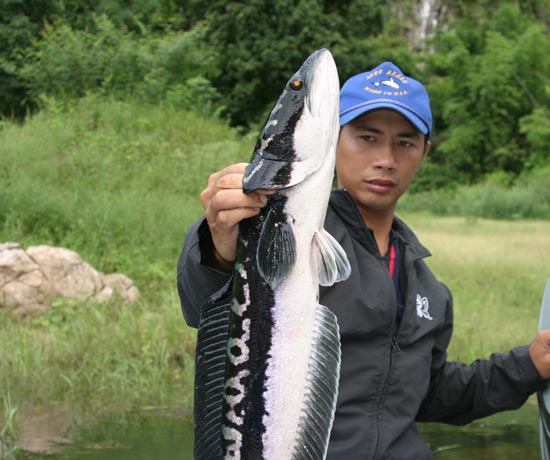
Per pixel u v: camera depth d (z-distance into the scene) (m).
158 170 12.36
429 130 2.85
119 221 9.20
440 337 3.00
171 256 8.85
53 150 12.22
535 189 24.36
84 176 11.32
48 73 18.06
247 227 2.01
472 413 3.04
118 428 4.48
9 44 20.41
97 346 5.87
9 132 13.04
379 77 2.75
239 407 2.00
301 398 2.00
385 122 2.72
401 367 2.70
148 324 6.32
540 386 2.94
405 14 37.62
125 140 14.22
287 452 1.99
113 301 7.04
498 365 2.97
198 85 19.36
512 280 9.52
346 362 2.63
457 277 9.53
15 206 9.08
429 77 36.06
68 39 18.92
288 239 1.96
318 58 2.03
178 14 25.91
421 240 12.87
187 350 6.05
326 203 2.01
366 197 2.77
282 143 1.97
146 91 17.86
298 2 24.58
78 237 8.77
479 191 24.27
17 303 6.76
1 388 5.05
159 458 3.94
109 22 20.39
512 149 33.06
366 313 2.64
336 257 1.99
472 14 39.25
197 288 2.22
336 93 2.03
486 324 7.09
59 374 5.45
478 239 14.02
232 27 24.55
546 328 3.04
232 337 2.01
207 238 2.19
